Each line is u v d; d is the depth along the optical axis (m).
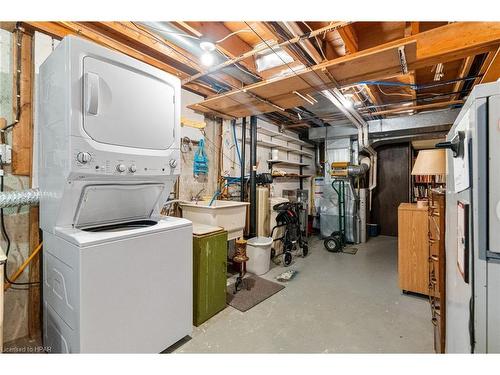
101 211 1.64
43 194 1.66
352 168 4.88
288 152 5.71
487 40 1.76
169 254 1.70
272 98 2.84
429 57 1.97
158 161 1.71
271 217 4.08
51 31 1.90
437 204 1.75
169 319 1.70
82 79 1.33
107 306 1.36
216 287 2.27
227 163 3.79
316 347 1.80
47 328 1.66
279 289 2.80
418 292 2.60
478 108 0.74
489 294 0.74
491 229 0.73
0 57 1.78
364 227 5.16
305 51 1.99
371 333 1.98
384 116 4.58
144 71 1.61
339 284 2.96
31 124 1.88
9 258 1.81
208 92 3.24
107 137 1.43
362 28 2.24
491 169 0.73
